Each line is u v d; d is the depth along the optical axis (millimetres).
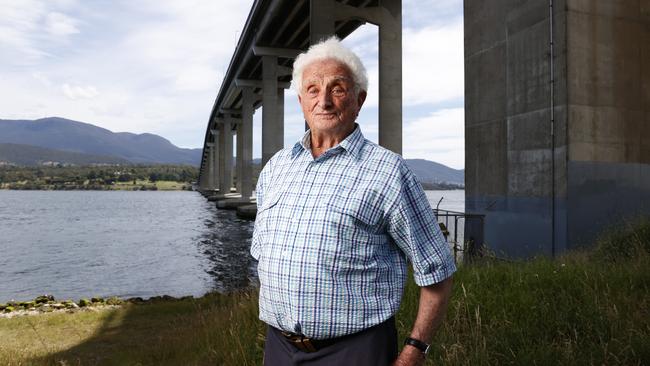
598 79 11320
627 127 11539
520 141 12414
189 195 187875
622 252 8141
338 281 1835
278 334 2031
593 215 11125
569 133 11031
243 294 10250
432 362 3715
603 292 4914
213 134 136625
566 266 6160
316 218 1873
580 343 3822
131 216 65938
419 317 1914
